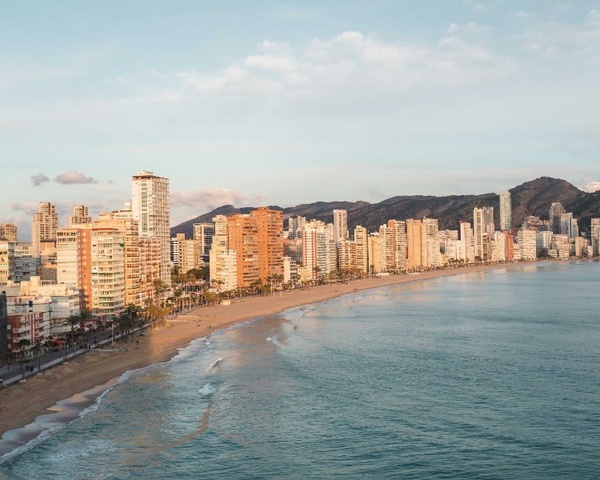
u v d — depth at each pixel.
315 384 148.75
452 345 199.75
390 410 126.81
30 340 195.00
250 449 106.38
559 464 98.25
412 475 95.62
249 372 163.00
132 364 175.38
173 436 112.75
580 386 142.25
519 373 156.50
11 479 94.38
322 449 106.12
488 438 109.81
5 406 131.00
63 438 111.62
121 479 94.69
